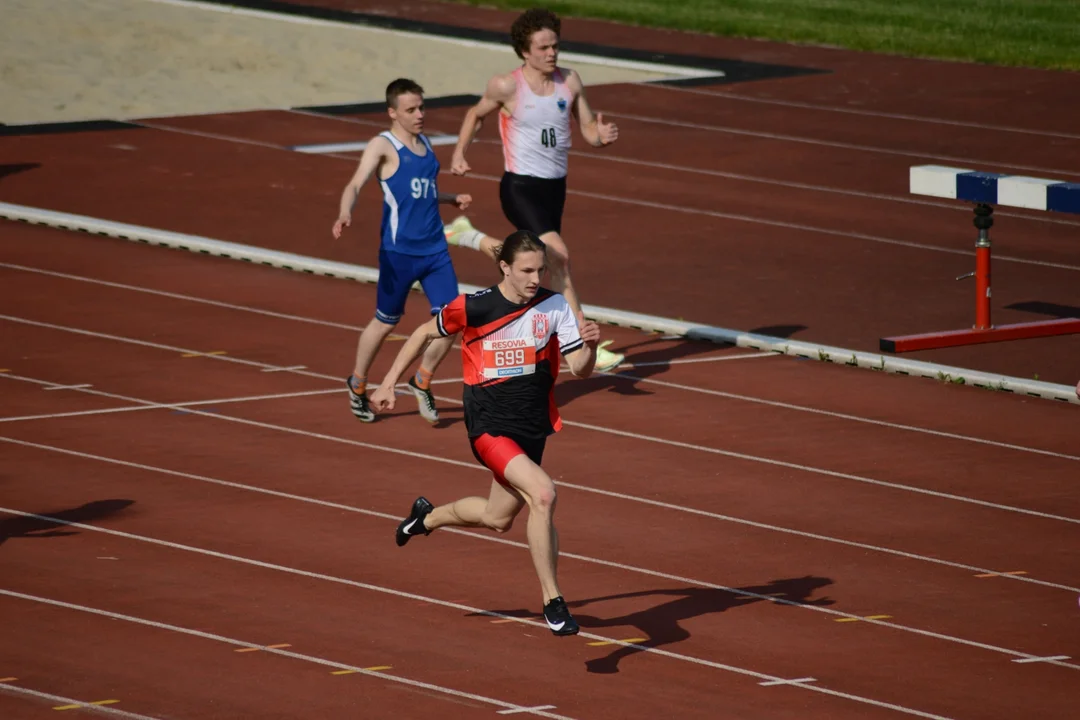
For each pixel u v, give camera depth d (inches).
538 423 1180.5
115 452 1614.2
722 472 1603.1
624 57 4156.0
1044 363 1978.3
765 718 1091.3
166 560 1349.7
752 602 1296.8
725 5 4746.6
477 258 2484.0
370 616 1248.8
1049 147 3287.4
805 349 2010.3
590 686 1135.0
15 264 2345.0
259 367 1910.7
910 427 1753.2
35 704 1083.3
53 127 3272.6
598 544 1412.4
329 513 1466.5
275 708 1087.0
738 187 2957.7
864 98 3718.0
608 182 2972.4
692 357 2007.9
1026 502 1537.9
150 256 2415.1
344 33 4379.9
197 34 4212.6
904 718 1096.8
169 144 3159.5
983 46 4195.4
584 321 1158.3
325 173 2967.5
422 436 1685.5
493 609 1269.7
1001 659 1200.2
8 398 1776.6
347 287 2282.2
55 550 1365.7
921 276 2413.9
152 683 1121.4
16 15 4200.3
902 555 1405.0
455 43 4328.3
